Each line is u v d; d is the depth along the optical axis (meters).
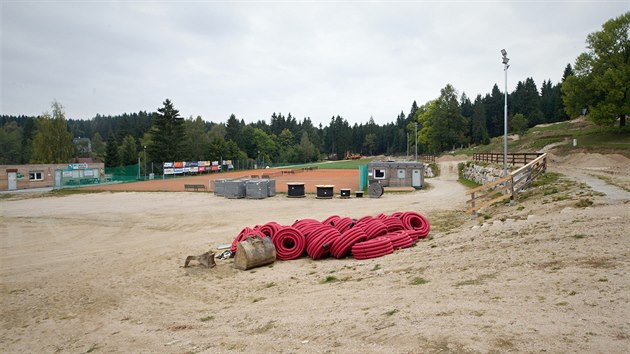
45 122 78.38
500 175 33.19
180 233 20.81
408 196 33.09
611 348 4.58
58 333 9.07
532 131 97.06
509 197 19.53
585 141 56.31
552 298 6.29
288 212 26.48
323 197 33.84
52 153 78.38
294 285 10.66
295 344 6.25
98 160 105.62
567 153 49.03
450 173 56.81
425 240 14.76
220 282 11.98
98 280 13.09
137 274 13.51
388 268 10.67
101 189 48.88
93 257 16.28
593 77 54.50
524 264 8.41
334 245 13.63
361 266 11.63
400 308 7.05
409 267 10.31
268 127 180.00
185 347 7.07
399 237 13.76
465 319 5.97
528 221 12.88
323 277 11.09
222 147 104.19
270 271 12.76
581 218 11.41
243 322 8.02
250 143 138.12
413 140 146.12
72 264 15.34
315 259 13.78
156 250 16.95
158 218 25.89
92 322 9.57
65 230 22.88
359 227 14.25
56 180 55.16
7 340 8.95
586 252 8.36
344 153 184.00
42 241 20.09
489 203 18.92
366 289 8.91
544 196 17.80
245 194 36.47
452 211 23.03
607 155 38.44
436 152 104.19
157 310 9.97
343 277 10.61
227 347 6.66
